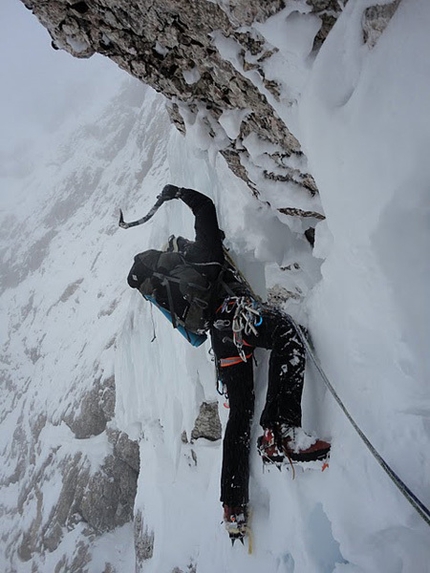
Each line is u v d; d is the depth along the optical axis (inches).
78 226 1539.1
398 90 64.2
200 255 114.8
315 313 101.5
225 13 77.3
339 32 69.6
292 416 96.3
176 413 219.8
